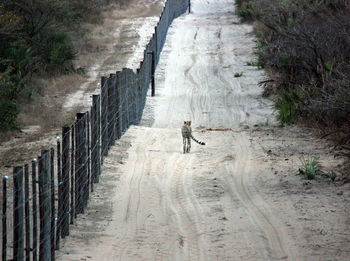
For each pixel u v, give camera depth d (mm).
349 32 89125
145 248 37625
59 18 143000
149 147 64500
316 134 69375
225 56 131875
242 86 107375
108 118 61062
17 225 29953
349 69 77750
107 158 58312
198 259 36125
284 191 48500
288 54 90125
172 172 54750
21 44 108062
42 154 33531
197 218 42906
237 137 70500
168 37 152250
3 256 29375
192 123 84562
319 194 47375
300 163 56875
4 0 118312
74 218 42094
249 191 49062
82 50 133250
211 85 108875
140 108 87000
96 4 174625
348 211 43375
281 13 112375
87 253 36500
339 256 36219
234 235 39719
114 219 42594
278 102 89375
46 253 33500
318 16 102250
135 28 158250
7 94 85688
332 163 56406
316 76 83938
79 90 101625
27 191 31359
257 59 122562
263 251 37156
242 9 173125
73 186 41375
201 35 154375
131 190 49156
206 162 58375
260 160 58750
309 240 38625
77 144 42625
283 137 69750
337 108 66188
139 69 86250
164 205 45719
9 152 63625
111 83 61969
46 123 79000
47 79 107000
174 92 104250
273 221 42062
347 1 101438
